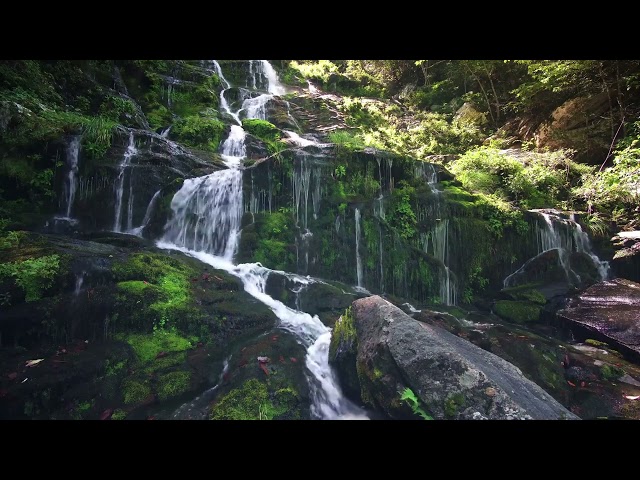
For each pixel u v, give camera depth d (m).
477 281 8.75
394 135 14.87
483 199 9.43
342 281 7.79
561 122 14.25
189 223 7.38
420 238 8.50
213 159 9.03
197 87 13.56
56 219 6.79
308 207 8.15
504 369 4.42
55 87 9.45
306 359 4.88
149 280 5.36
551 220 9.60
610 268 9.30
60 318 4.38
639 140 11.68
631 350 5.97
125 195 7.37
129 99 10.98
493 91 17.62
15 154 6.86
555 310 7.54
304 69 20.17
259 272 6.60
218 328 5.12
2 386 3.63
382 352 3.92
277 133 12.01
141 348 4.56
